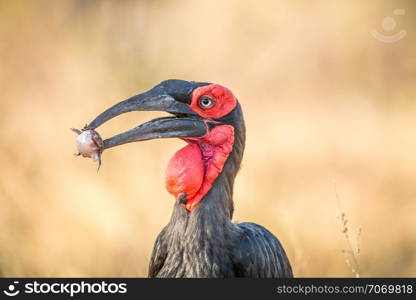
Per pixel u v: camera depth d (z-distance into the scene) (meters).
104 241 15.38
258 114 22.06
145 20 24.34
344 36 25.00
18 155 17.39
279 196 17.48
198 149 9.47
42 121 18.44
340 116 22.25
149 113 18.67
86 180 16.55
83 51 21.84
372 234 17.38
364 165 19.83
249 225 9.97
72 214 15.88
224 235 9.37
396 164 19.94
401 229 17.56
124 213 15.86
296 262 13.56
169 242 9.61
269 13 25.17
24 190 16.02
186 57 23.55
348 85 24.12
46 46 22.16
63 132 18.27
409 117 22.33
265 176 18.58
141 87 20.97
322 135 20.83
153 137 9.29
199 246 9.33
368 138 20.98
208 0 25.23
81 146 9.10
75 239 15.45
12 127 18.09
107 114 9.23
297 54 24.52
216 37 24.45
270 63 24.22
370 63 24.80
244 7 25.05
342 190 18.64
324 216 17.38
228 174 9.50
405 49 24.98
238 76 23.58
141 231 15.63
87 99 19.56
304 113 22.23
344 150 20.33
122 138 9.20
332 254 16.03
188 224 9.40
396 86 24.34
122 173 16.81
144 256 15.20
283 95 23.27
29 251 14.89
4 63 21.08
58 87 20.08
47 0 23.70
